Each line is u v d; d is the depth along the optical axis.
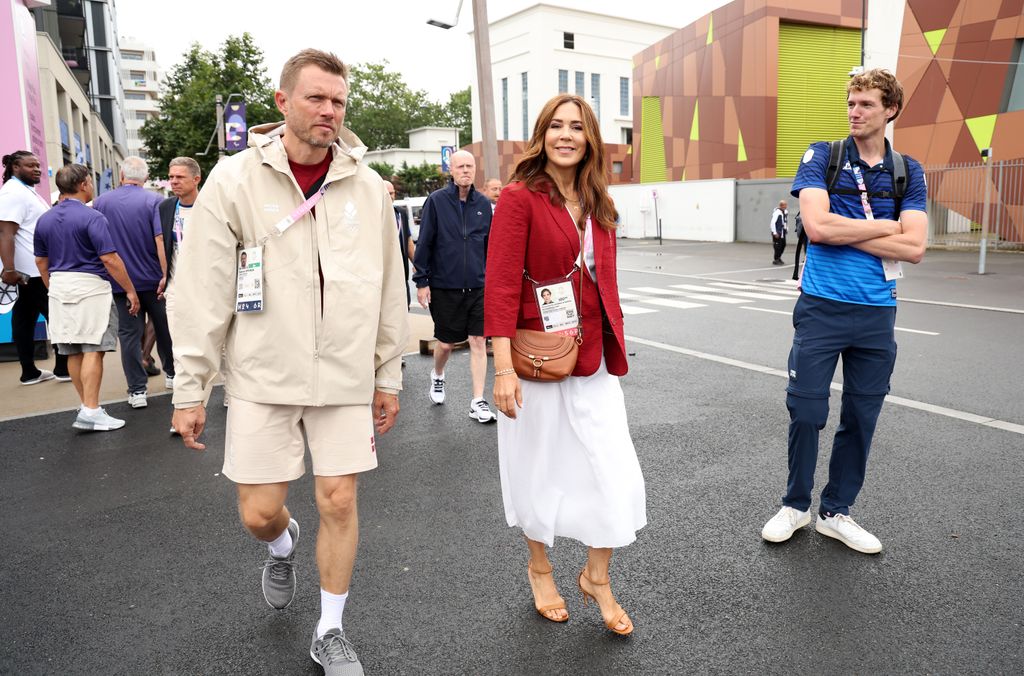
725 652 2.62
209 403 6.38
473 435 5.34
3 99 9.79
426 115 85.44
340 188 2.48
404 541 3.58
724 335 9.32
